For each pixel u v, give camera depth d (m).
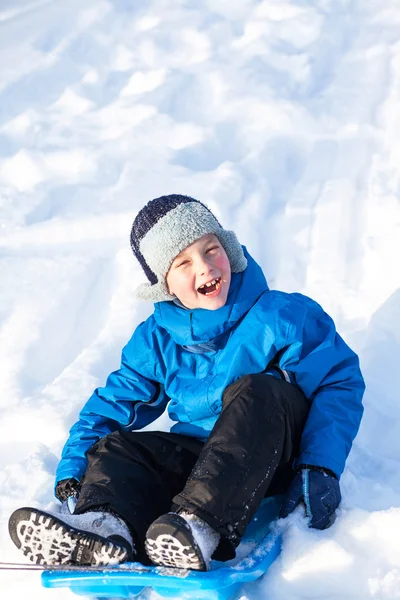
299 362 2.41
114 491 2.23
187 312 2.49
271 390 2.19
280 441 2.15
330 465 2.28
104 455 2.35
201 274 2.37
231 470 2.04
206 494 2.01
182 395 2.51
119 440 2.39
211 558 2.10
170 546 1.95
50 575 2.05
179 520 1.93
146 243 2.44
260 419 2.13
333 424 2.34
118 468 2.30
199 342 2.48
